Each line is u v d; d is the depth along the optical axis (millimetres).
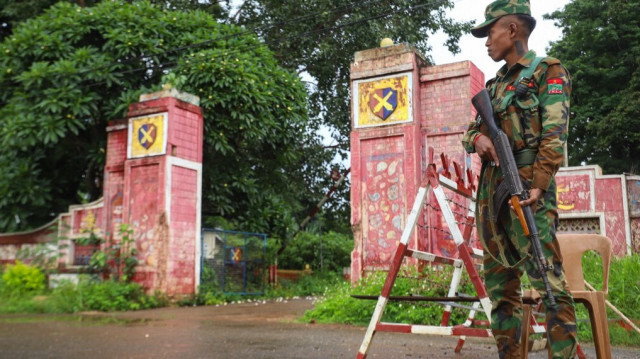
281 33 15930
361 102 7871
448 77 7465
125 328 5918
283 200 14016
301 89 12594
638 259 6016
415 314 5562
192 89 10852
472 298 2527
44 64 10352
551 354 2162
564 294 2156
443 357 3842
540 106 2232
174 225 9570
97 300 8570
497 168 2334
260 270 11961
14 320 6816
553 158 2129
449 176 3090
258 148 12438
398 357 3842
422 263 6742
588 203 11039
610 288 5395
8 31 14492
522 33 2359
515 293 2416
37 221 12000
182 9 14906
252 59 11859
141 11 11758
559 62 2250
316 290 13438
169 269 9367
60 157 12023
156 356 3863
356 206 7641
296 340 4840
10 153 11047
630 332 4730
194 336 5160
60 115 10281
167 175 9539
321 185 17094
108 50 11242
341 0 15727
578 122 21422
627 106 19719
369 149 7707
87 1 14219
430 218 7117
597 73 21219
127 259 9492
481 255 3982
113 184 10344
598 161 21312
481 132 2432
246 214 12492
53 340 4832
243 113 11141
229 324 6363
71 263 10570
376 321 2736
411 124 7453
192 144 10148
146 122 9953
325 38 16062
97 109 10727
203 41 11555
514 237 2277
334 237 18641
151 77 11711
